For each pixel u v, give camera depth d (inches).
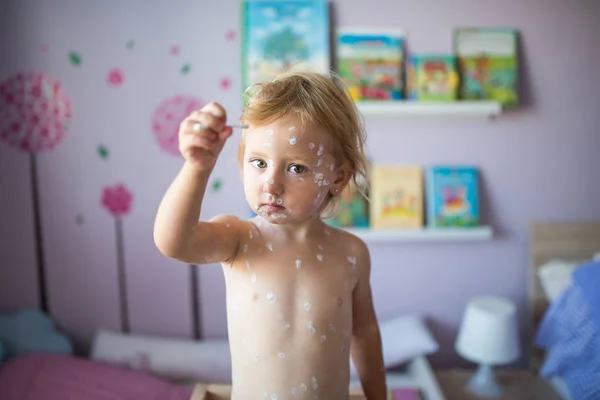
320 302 24.2
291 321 23.7
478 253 81.3
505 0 76.0
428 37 76.0
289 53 74.0
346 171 25.9
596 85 78.0
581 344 62.1
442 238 76.9
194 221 20.9
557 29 76.8
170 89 76.0
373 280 81.5
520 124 78.6
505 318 69.5
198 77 75.9
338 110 24.4
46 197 77.9
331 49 75.8
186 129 18.9
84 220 78.7
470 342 71.2
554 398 70.5
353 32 74.9
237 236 24.6
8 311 79.8
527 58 77.2
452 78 74.1
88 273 79.9
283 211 22.6
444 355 83.4
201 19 75.1
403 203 77.7
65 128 76.5
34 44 74.6
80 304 80.4
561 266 77.1
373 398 30.6
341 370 24.8
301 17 74.0
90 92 75.9
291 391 23.3
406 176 78.0
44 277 79.7
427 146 78.6
